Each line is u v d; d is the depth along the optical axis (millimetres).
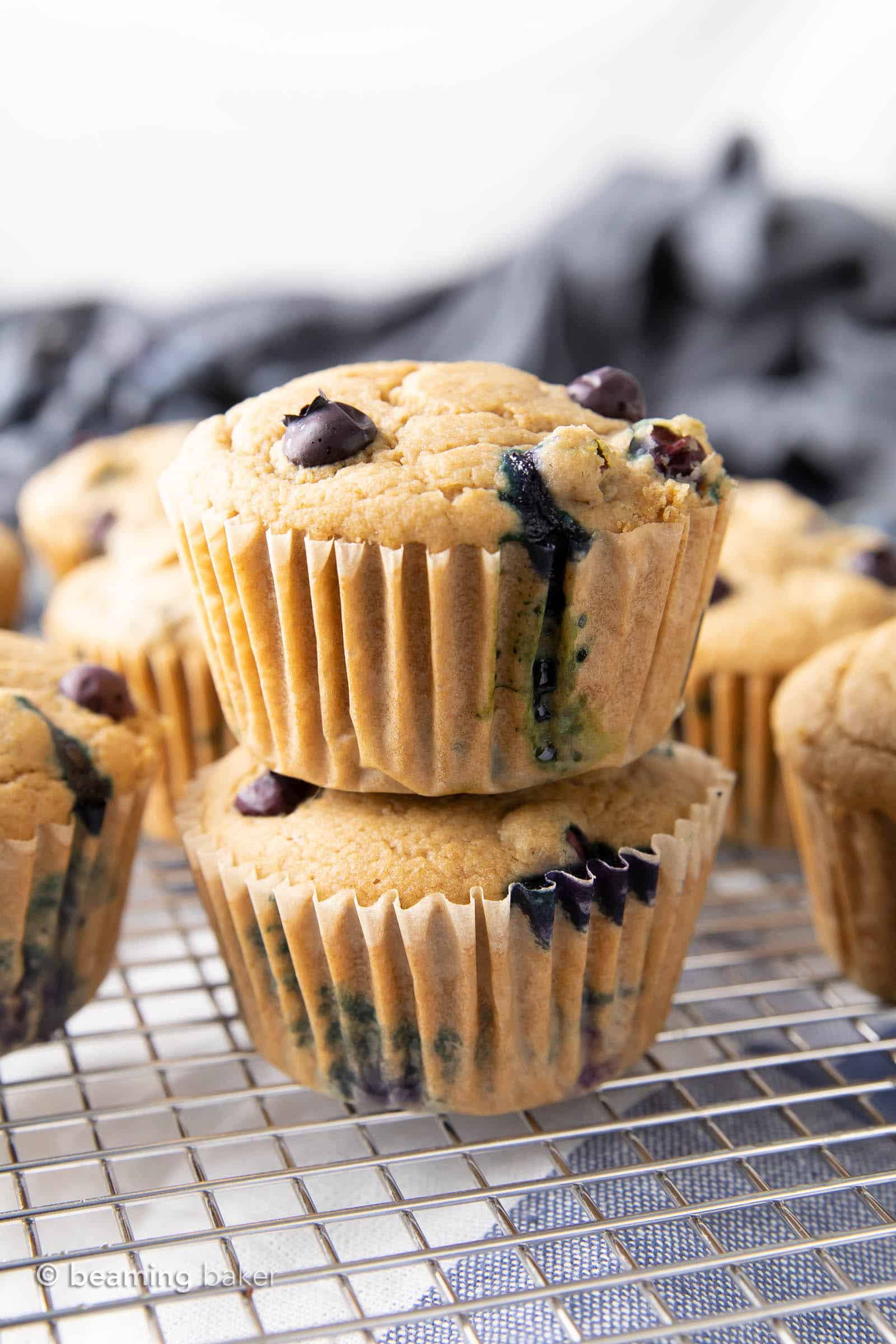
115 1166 286
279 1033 296
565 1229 260
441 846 283
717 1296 265
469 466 271
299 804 294
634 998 292
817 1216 277
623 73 638
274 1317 263
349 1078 294
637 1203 279
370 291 699
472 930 277
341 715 280
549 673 276
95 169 687
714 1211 264
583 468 268
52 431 575
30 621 480
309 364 580
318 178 683
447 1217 277
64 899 299
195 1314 264
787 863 369
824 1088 295
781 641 363
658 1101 298
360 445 275
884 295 519
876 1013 304
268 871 286
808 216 529
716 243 525
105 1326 262
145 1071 293
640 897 285
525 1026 287
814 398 514
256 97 669
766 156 595
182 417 562
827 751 315
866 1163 285
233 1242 274
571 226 564
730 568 382
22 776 292
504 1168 285
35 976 298
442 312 587
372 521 268
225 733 368
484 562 266
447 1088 289
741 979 327
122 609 369
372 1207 263
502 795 290
